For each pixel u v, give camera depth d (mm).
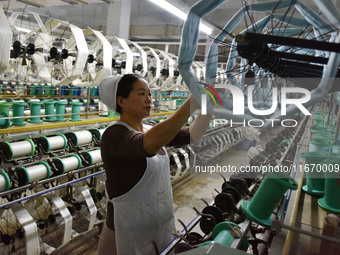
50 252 2703
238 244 962
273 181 1023
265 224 1050
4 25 2242
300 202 1183
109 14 7668
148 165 1424
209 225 1328
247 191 1587
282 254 792
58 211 2779
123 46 3926
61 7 10539
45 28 3379
